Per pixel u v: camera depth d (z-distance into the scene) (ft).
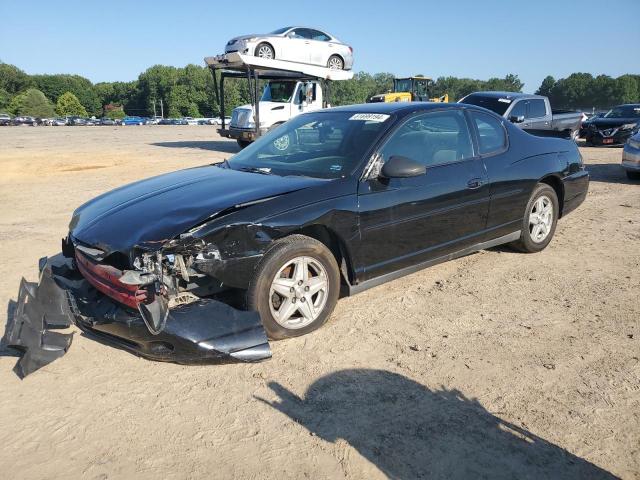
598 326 12.57
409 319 12.99
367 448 8.32
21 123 231.30
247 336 10.64
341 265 12.76
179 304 10.79
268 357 10.65
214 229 10.44
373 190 12.68
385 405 9.45
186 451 8.28
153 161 47.39
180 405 9.48
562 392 9.84
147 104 445.37
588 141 58.23
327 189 12.09
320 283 12.09
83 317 11.20
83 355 11.26
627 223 22.49
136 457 8.15
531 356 11.16
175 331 10.11
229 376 10.40
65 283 12.55
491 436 8.61
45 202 28.48
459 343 11.75
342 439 8.54
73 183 35.12
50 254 18.37
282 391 9.89
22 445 8.46
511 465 7.95
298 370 10.61
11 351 11.47
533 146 17.33
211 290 11.57
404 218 13.25
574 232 21.07
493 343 11.75
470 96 45.16
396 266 13.53
